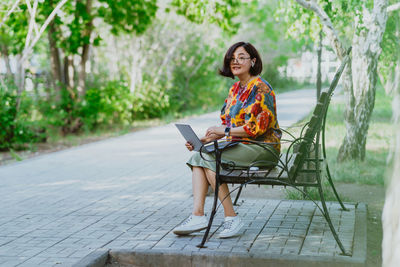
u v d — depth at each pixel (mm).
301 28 10445
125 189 7094
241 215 5242
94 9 14758
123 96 17078
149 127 16969
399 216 2307
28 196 6773
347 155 8500
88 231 4895
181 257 3992
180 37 20516
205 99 23281
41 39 14812
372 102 8438
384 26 8242
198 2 10641
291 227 4738
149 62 20500
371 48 8289
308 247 4121
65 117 14531
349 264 3684
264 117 4301
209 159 4449
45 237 4738
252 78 4477
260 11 32375
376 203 6027
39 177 8289
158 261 4043
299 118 16938
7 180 8078
